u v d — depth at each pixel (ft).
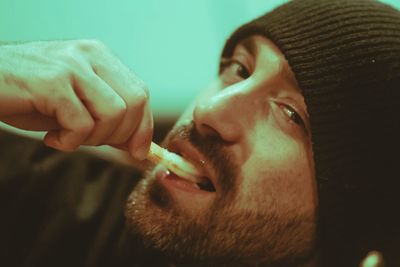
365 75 1.58
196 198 1.59
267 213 1.59
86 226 2.00
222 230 1.58
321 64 1.59
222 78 1.85
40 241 1.95
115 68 1.34
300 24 1.65
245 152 1.59
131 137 1.34
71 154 2.13
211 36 3.26
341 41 1.60
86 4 3.54
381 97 1.58
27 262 1.92
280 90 1.65
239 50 1.80
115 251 1.96
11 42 1.38
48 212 2.00
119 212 2.03
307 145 1.63
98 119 1.28
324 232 1.64
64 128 1.27
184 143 1.61
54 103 1.25
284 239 1.62
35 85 1.25
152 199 1.62
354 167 1.58
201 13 3.23
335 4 1.68
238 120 1.60
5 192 1.97
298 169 1.61
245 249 1.59
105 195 2.07
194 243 1.58
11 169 2.00
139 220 1.61
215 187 1.58
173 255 1.59
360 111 1.57
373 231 1.65
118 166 2.15
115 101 1.28
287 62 1.63
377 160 1.59
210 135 1.60
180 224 1.57
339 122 1.57
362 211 1.62
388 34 1.65
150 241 1.59
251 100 1.63
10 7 3.59
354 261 1.67
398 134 1.60
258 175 1.59
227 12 3.16
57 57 1.29
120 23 3.46
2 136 2.05
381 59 1.59
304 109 1.62
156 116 2.66
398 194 1.64
